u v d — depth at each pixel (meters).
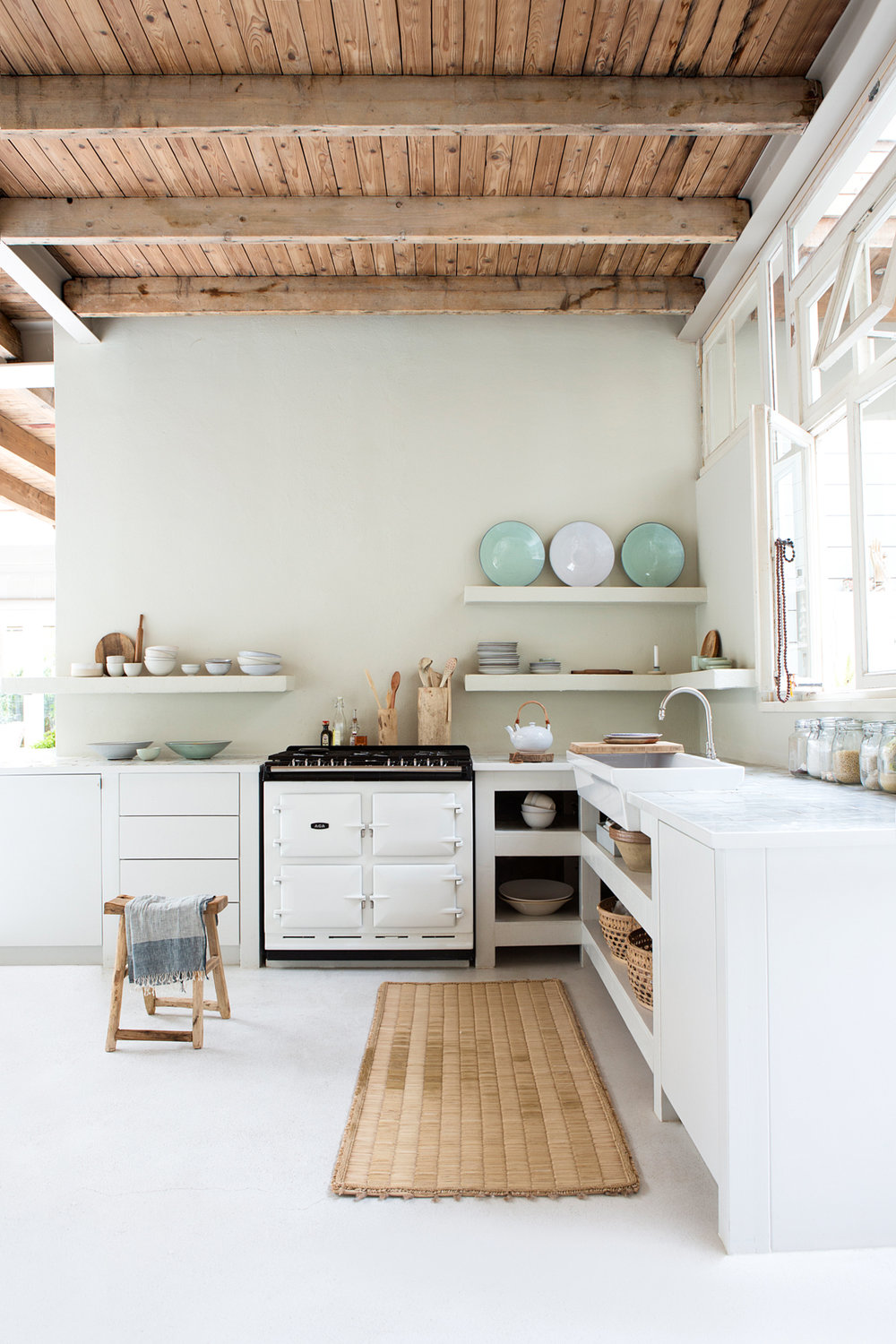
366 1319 1.57
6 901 3.77
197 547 4.40
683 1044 2.06
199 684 4.13
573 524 4.38
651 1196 1.96
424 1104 2.39
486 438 4.42
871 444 2.72
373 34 2.66
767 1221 1.75
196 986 2.81
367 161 3.23
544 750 3.70
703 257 4.04
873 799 2.31
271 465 4.41
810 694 3.19
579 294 4.20
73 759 4.17
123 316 4.33
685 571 4.41
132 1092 2.50
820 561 3.19
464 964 3.62
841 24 2.61
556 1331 1.54
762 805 2.22
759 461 3.47
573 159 3.22
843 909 1.75
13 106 2.85
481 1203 1.94
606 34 2.66
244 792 3.69
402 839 3.57
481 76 2.85
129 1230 1.84
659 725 4.38
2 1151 2.17
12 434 5.86
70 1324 1.56
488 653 4.20
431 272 4.17
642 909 2.48
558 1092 2.46
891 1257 1.74
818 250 3.05
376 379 4.42
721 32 2.65
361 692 4.37
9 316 4.61
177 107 2.84
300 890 3.59
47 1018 3.11
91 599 4.40
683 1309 1.59
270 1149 2.18
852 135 2.71
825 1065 1.75
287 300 4.20
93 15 2.59
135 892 3.72
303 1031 2.94
